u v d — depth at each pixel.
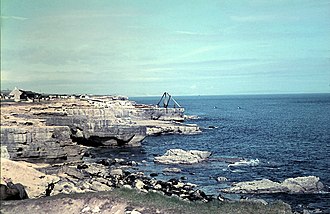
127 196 39.06
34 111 97.94
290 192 53.41
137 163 79.88
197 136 125.31
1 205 40.78
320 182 55.22
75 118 98.12
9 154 64.88
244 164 75.25
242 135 123.00
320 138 100.50
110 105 146.50
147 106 169.75
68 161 71.19
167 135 128.50
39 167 62.50
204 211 36.00
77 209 37.91
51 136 69.06
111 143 101.00
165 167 75.12
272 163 75.00
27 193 48.88
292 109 191.00
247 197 51.91
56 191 50.94
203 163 77.62
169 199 39.00
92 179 59.97
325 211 45.62
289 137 107.31
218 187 58.19
